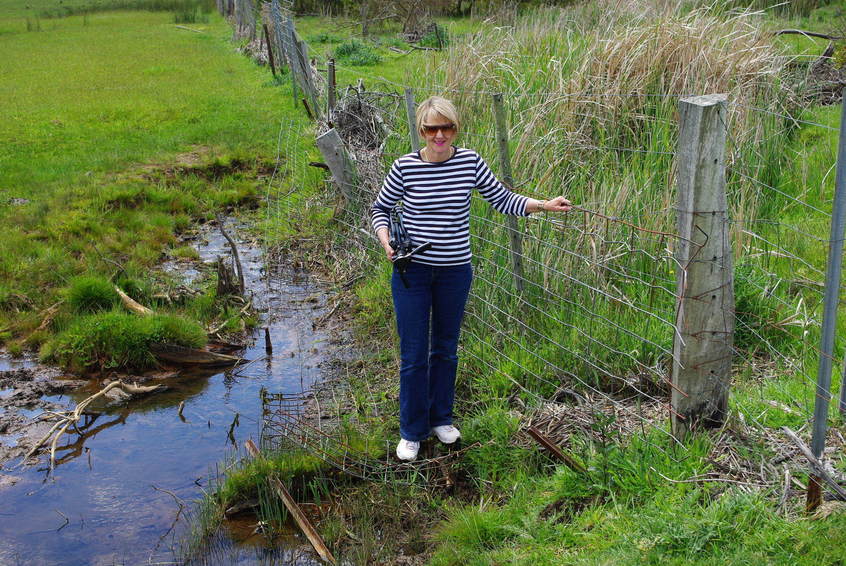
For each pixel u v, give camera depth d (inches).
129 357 223.8
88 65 781.9
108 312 243.3
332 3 1023.6
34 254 290.5
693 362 140.3
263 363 225.1
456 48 361.4
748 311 183.2
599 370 174.1
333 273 281.9
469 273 153.7
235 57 804.6
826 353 124.9
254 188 377.4
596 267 189.6
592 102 263.3
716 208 130.2
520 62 354.9
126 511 161.9
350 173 292.2
